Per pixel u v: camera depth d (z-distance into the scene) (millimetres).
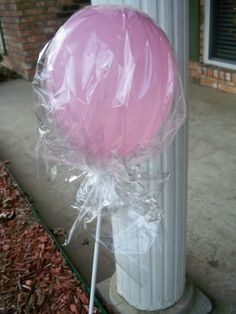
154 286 1518
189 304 1633
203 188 2635
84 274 1938
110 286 1745
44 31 5648
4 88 5590
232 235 2154
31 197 2672
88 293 1723
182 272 1585
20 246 2074
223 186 2646
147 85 895
